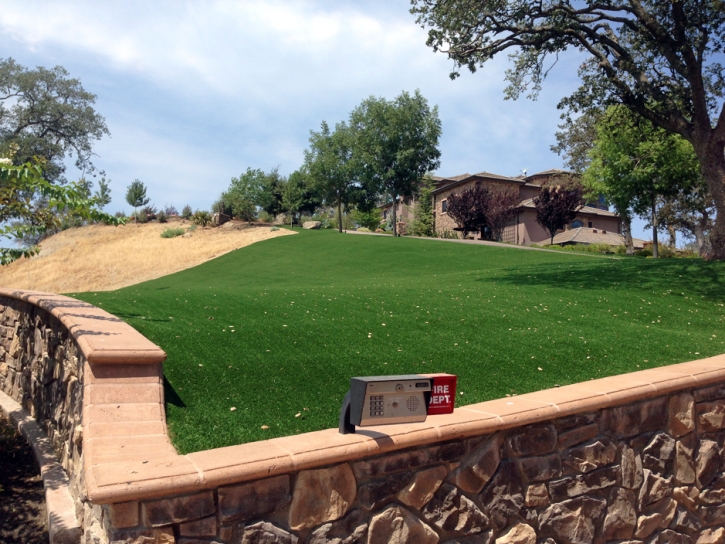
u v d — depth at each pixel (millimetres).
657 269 15797
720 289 13164
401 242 31953
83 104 45469
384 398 3387
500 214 42438
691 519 5281
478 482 3914
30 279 31000
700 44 16922
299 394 5129
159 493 2832
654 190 31141
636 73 17703
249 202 50219
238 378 5359
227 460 3105
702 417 5449
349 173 42188
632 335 8195
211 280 24500
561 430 4352
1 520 4426
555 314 9703
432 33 17203
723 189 17406
